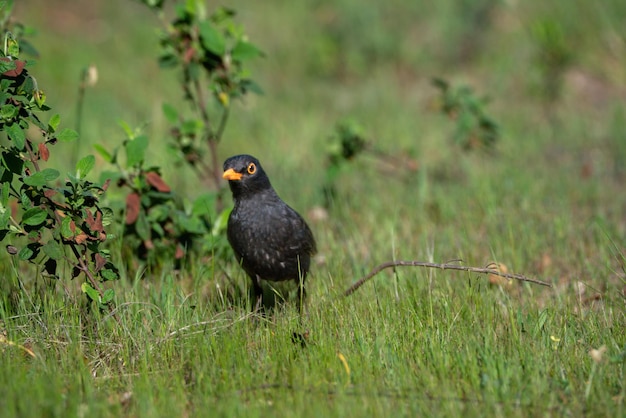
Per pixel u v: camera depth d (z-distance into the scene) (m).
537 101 20.38
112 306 9.93
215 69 12.25
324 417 7.88
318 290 10.91
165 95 20.53
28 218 9.02
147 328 9.62
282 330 9.67
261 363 9.12
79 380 8.68
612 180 15.75
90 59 22.62
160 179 10.98
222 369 8.85
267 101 20.84
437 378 8.61
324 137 18.39
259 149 17.75
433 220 13.82
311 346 9.28
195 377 8.82
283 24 25.05
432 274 11.06
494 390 8.29
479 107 16.11
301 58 23.58
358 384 8.54
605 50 21.83
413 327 9.61
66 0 26.23
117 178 11.00
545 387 8.38
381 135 18.47
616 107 19.33
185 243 11.45
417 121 19.47
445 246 12.62
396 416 7.93
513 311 10.03
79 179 9.27
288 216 10.48
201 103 12.77
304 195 14.80
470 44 23.41
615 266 11.85
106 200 11.22
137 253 11.41
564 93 20.44
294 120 19.55
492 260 11.98
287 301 10.87
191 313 10.03
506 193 14.80
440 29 23.75
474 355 8.80
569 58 20.69
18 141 8.79
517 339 9.20
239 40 12.14
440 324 9.53
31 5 25.45
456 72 22.59
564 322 9.73
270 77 22.81
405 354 9.12
